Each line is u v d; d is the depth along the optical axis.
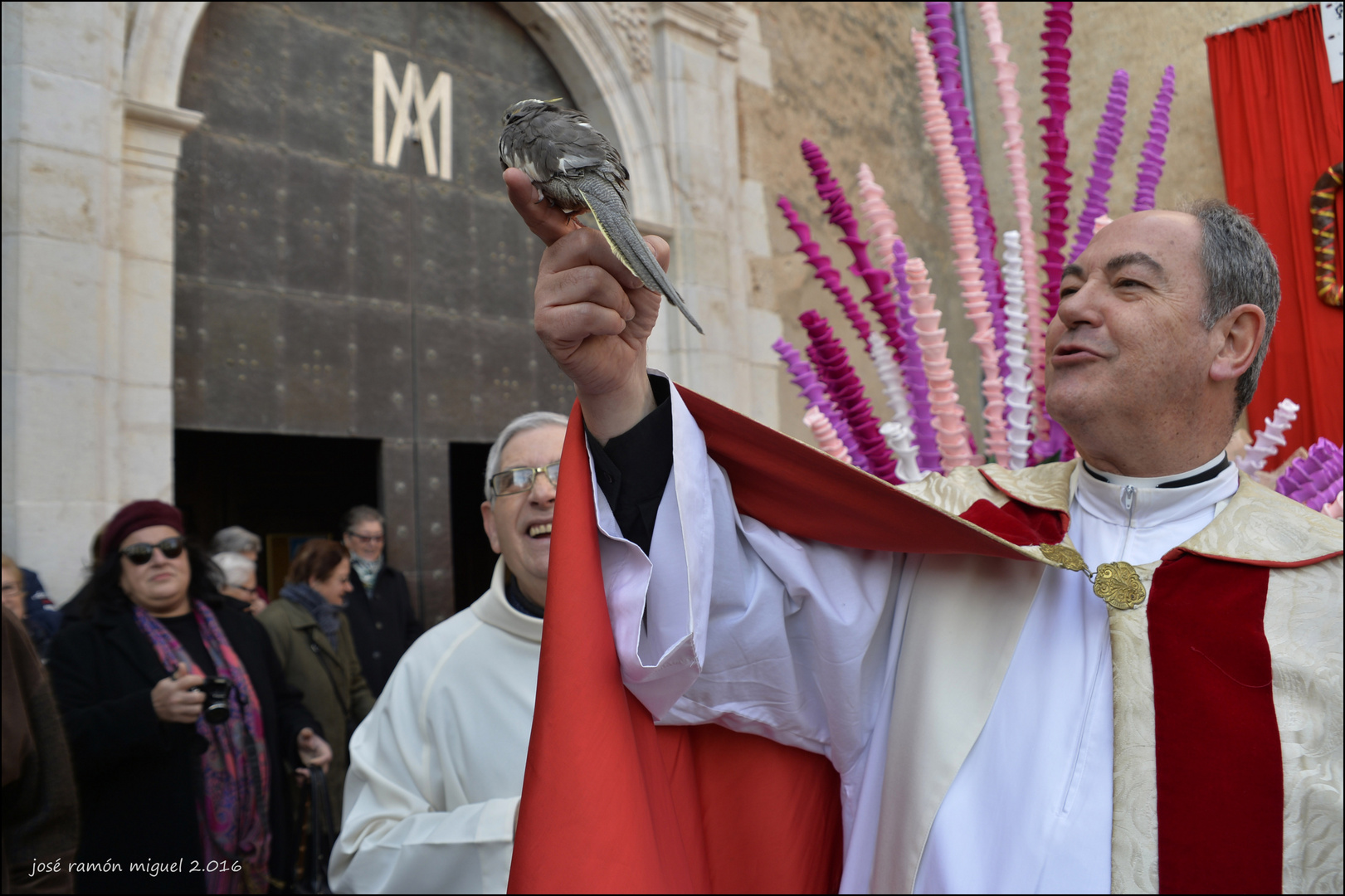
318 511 8.63
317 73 5.12
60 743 1.94
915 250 8.23
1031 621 1.16
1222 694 1.03
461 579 8.93
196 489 8.02
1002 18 8.11
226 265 4.64
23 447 3.58
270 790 2.64
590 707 0.96
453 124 5.74
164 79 4.25
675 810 1.16
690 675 1.04
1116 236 1.19
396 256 5.36
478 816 1.60
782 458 1.13
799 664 1.22
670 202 6.31
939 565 1.24
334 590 3.65
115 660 2.48
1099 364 1.16
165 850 2.29
